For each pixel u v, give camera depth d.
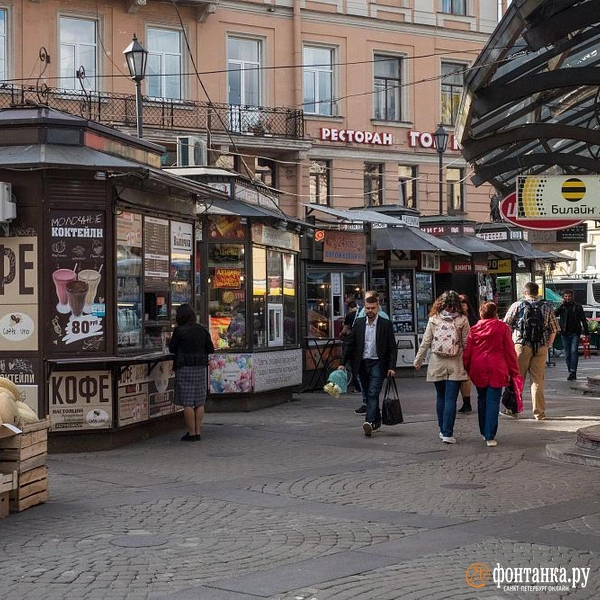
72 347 12.30
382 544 7.43
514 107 14.05
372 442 13.10
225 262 17.06
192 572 6.69
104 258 12.45
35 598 6.16
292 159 33.56
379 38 35.88
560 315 23.36
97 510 8.75
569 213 13.76
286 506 8.91
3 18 28.97
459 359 12.89
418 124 36.91
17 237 12.20
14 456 8.63
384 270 25.08
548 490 9.55
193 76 31.86
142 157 13.88
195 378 13.45
